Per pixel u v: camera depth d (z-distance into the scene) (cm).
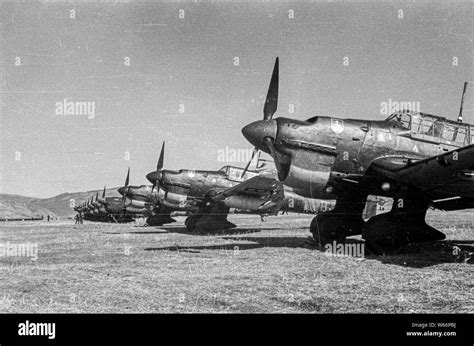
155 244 1532
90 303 624
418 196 1091
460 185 1002
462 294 637
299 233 1984
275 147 1129
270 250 1218
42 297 670
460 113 1281
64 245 1606
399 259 1008
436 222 2497
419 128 1178
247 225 2719
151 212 3912
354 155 1131
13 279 837
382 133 1146
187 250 1277
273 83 1202
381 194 1220
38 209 15112
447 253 1106
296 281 752
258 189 1517
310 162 1122
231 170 2389
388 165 1078
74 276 858
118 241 1733
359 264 936
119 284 758
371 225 1088
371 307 573
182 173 2341
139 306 601
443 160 926
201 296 650
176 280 781
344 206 1234
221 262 996
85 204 6412
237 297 639
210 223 2111
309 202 2294
